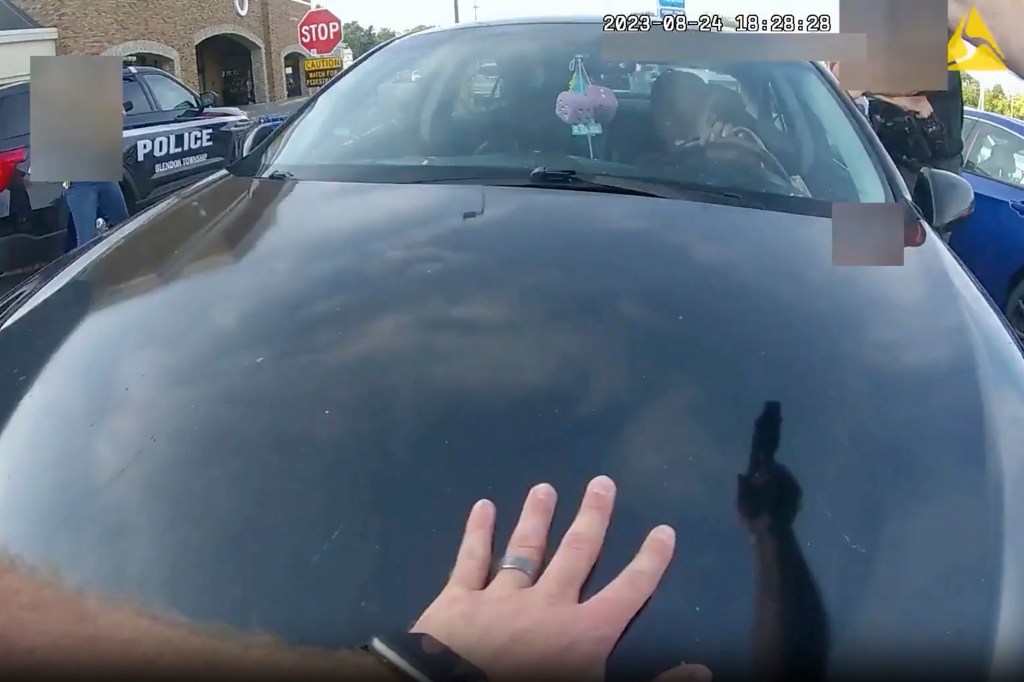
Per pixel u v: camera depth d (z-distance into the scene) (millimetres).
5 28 19297
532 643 1147
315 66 14195
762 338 1591
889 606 1215
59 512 1346
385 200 2191
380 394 1458
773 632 1179
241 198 2318
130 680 1176
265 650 1179
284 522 1288
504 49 2873
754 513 1288
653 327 1601
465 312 1646
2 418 1526
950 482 1351
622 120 2551
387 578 1222
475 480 1321
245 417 1438
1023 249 4660
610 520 1272
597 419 1407
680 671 1144
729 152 2414
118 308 1768
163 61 25141
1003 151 5188
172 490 1342
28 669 1201
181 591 1242
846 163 2416
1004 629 1201
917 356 1593
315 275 1802
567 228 1978
